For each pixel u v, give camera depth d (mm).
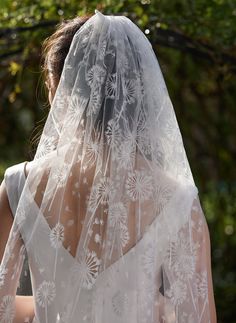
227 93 5605
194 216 2051
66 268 1980
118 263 1975
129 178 2002
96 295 1965
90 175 2002
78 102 2027
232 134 6270
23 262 2059
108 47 2053
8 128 6500
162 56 5070
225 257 7078
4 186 2094
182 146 2092
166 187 2031
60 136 2025
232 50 4168
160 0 3758
